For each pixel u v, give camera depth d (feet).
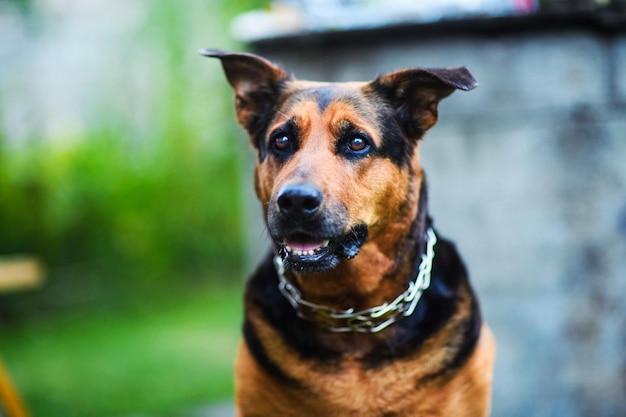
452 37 16.15
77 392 23.16
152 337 31.78
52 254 37.37
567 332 16.02
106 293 39.32
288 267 9.83
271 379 10.57
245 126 11.94
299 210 9.31
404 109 11.22
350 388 10.42
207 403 21.61
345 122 10.36
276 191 9.69
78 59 37.83
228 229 42.16
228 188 40.14
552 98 15.87
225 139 37.99
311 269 9.71
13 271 15.70
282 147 10.68
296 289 10.70
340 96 10.71
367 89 11.12
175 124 37.09
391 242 10.62
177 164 38.81
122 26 36.96
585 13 15.35
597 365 15.94
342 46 16.61
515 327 16.21
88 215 38.09
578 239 15.93
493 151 16.15
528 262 16.12
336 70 16.69
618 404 15.89
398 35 16.29
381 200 10.44
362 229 10.24
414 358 10.43
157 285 41.73
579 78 15.75
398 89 11.09
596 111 15.74
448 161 16.37
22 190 35.22
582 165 15.85
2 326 35.06
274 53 16.99
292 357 10.52
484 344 11.15
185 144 38.17
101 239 38.70
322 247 9.78
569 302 15.98
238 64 11.72
